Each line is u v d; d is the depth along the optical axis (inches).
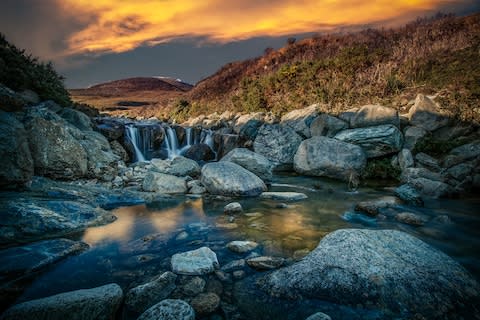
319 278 147.3
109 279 164.2
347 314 129.4
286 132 561.6
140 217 274.7
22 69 490.3
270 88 820.6
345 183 420.2
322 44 1128.2
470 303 135.2
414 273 147.3
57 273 169.6
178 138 670.5
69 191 297.4
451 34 795.4
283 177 465.1
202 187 372.5
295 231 239.1
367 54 772.6
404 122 478.0
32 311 122.0
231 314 131.5
